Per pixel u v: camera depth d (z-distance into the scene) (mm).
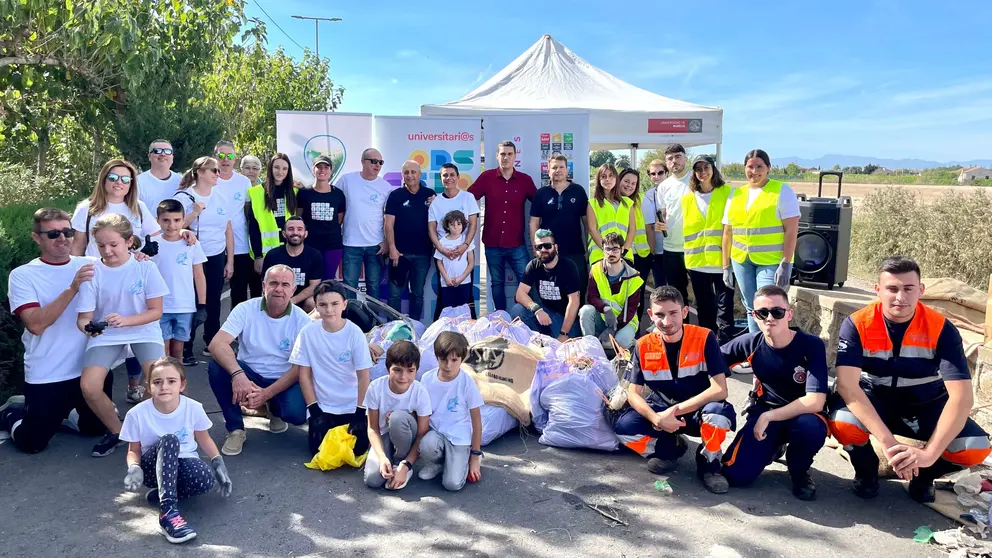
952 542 3256
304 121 7523
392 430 3893
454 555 3162
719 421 3857
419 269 7133
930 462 3436
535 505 3695
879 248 11922
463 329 5543
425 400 3930
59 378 4148
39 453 4227
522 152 7809
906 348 3660
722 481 3883
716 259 6562
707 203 6570
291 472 4082
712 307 6824
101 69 9039
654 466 4145
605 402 4520
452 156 7762
